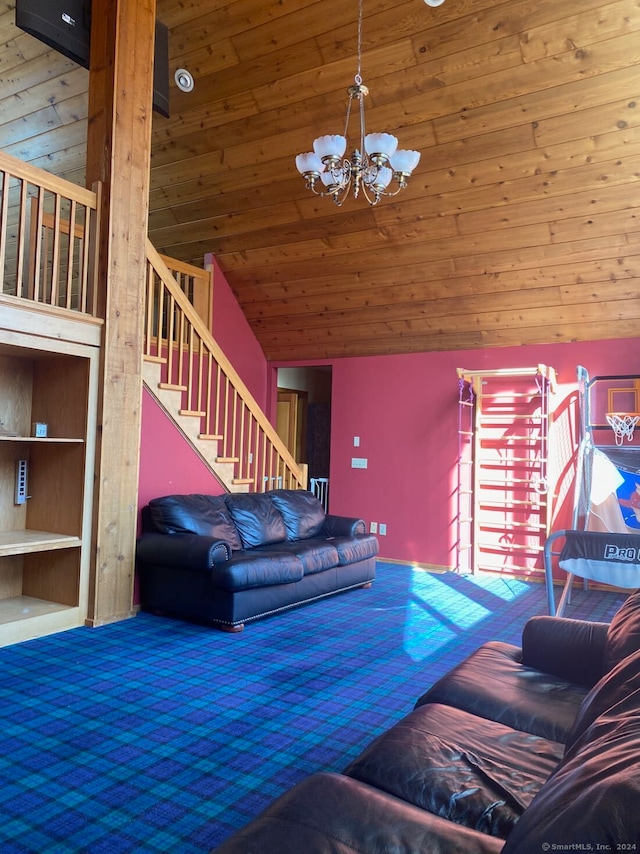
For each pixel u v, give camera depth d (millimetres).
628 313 5461
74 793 2160
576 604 5129
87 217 4039
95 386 4090
